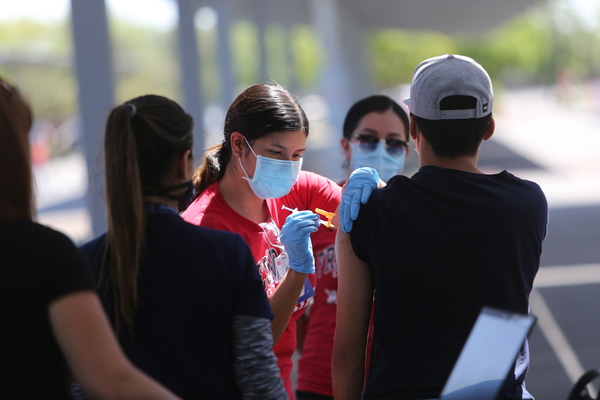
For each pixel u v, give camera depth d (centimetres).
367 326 859
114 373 569
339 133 7012
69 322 576
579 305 2809
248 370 696
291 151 920
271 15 9588
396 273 780
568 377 2034
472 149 819
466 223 773
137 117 717
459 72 803
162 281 693
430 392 754
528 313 792
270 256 966
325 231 1162
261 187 927
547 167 8075
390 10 8356
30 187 623
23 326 583
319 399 1171
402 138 1306
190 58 4238
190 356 686
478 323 707
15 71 12375
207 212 928
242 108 928
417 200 793
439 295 768
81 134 2614
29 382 587
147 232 710
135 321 687
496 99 19650
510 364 664
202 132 4231
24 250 592
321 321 1186
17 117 616
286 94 944
